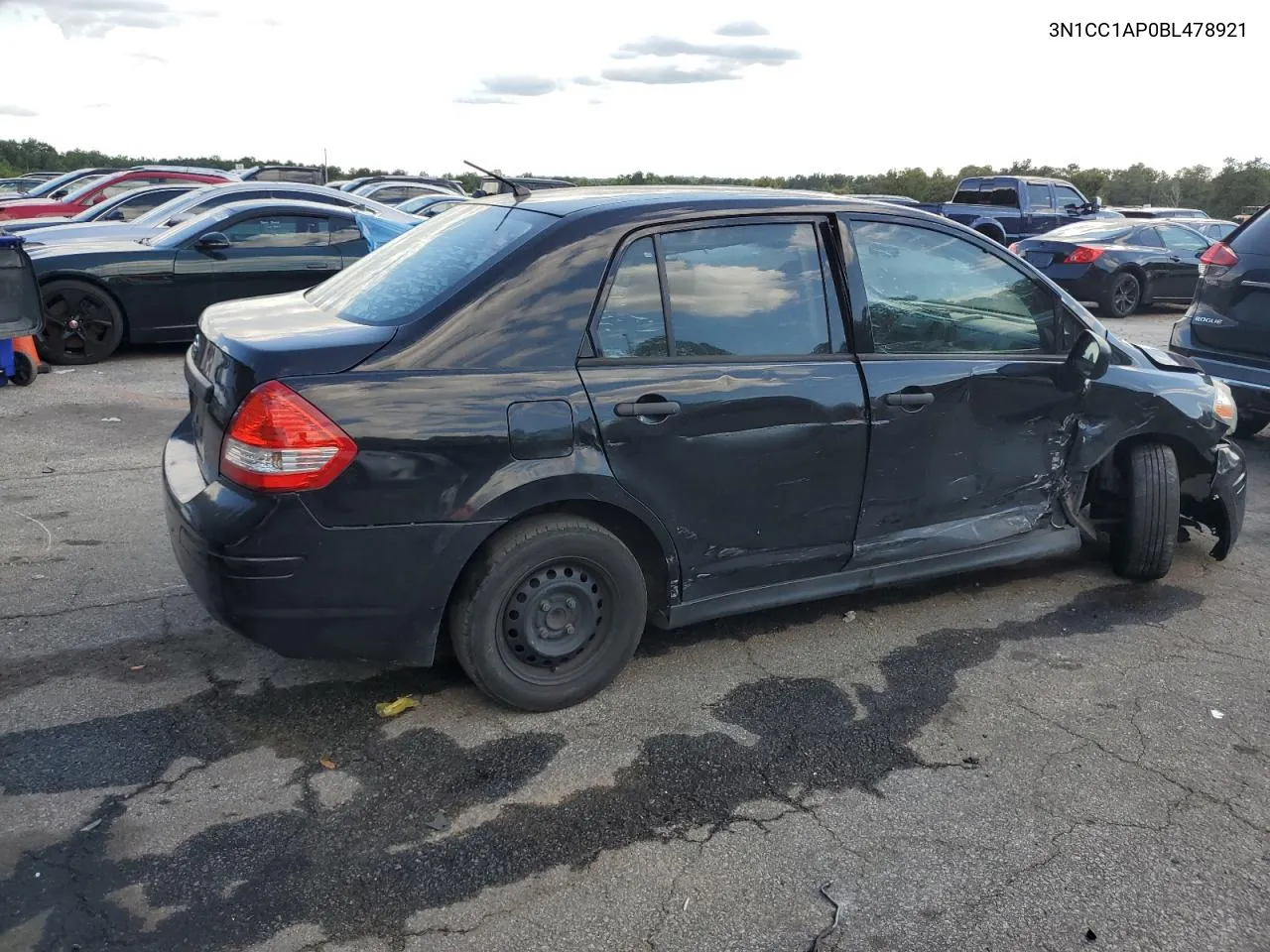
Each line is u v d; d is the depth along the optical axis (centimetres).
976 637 407
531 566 318
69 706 329
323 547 289
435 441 293
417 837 272
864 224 374
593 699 347
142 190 1370
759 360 346
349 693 344
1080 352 416
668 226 335
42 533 482
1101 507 471
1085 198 2116
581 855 267
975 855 273
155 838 267
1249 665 389
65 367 902
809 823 284
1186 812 295
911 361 376
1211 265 671
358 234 1014
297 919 240
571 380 311
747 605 366
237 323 330
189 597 414
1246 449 727
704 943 238
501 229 342
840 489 367
